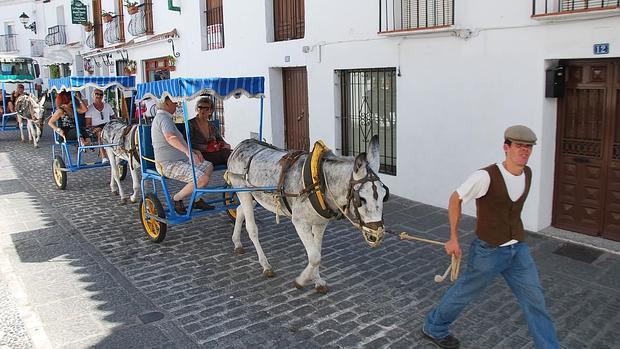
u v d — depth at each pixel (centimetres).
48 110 2627
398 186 954
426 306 539
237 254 704
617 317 508
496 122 775
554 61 714
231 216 838
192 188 696
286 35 1205
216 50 1419
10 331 509
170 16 1625
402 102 913
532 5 704
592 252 670
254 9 1253
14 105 2070
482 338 474
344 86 1050
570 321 503
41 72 3112
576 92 712
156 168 736
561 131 733
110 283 621
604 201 701
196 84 638
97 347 477
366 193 458
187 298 576
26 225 865
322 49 1055
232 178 649
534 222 744
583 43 662
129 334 500
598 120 695
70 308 557
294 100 1241
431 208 882
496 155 784
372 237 457
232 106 1399
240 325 512
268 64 1235
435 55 845
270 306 550
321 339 481
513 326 493
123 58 2020
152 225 768
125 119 1120
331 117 1063
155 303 566
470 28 786
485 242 406
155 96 722
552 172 746
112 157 993
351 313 529
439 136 861
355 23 973
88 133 1098
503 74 756
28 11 3141
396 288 584
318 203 513
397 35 882
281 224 830
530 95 728
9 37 3319
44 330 510
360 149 1042
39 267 677
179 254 713
